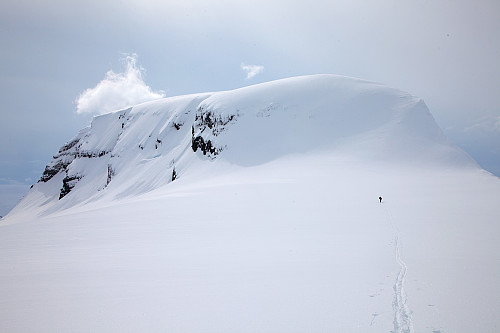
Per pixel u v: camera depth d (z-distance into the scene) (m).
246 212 23.61
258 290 7.66
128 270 10.11
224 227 18.20
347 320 5.83
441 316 5.78
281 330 5.57
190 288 8.07
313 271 8.94
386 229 14.88
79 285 8.77
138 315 6.57
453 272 8.17
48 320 6.52
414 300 6.53
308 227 16.66
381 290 7.19
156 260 11.34
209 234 16.38
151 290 8.08
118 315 6.62
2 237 19.44
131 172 117.25
